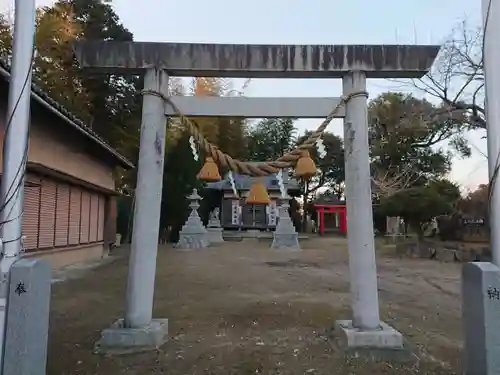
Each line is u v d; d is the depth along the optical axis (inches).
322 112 210.7
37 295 129.3
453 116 602.2
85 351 190.4
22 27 150.2
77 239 564.4
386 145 776.9
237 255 707.4
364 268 197.8
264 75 211.3
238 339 212.7
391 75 210.4
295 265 568.7
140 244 199.9
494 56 149.3
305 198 1643.7
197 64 204.1
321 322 248.8
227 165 213.6
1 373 121.7
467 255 613.6
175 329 229.8
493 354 125.0
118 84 951.0
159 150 205.3
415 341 210.2
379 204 782.5
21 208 145.0
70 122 418.0
